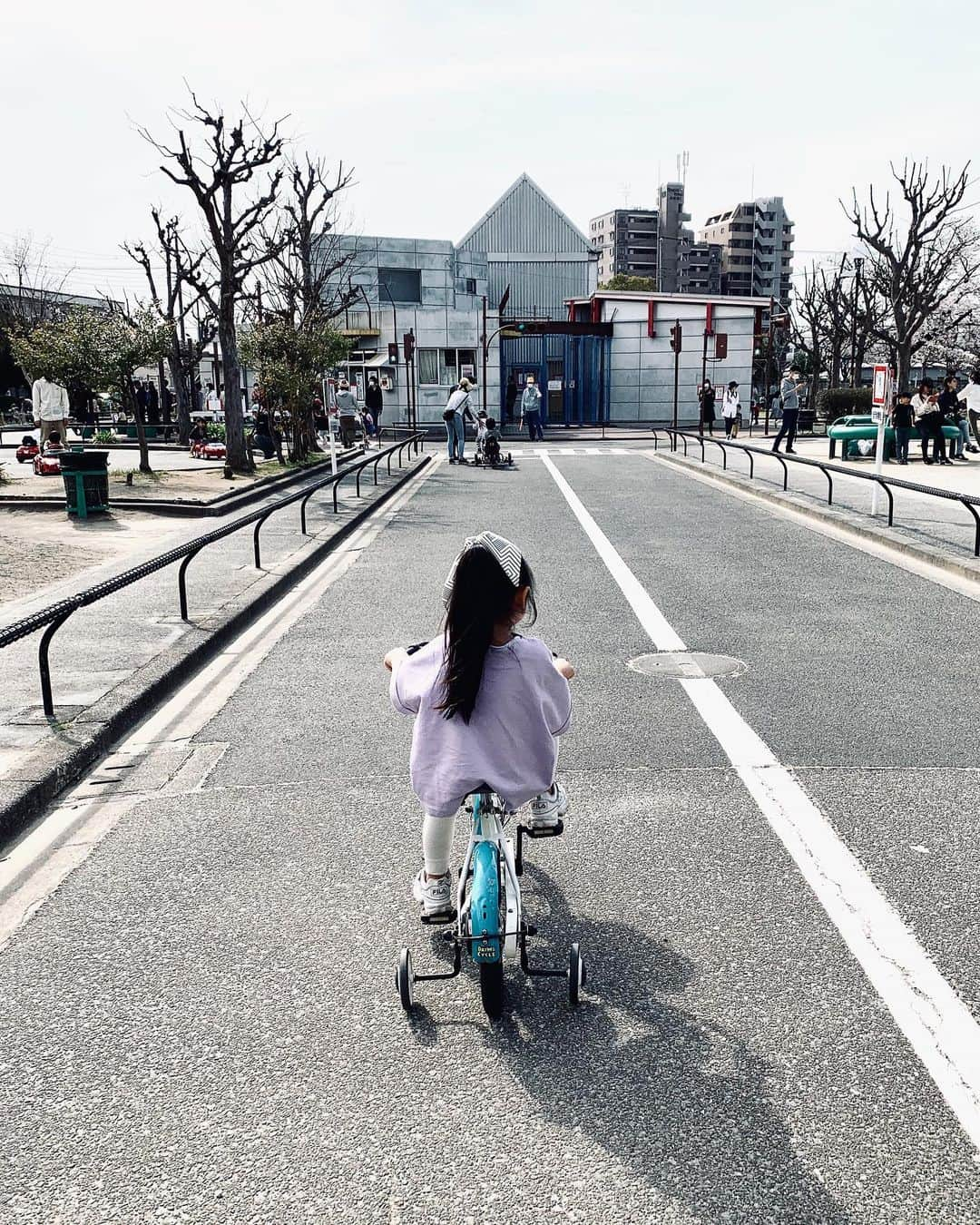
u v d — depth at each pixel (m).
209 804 5.11
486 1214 2.50
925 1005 3.32
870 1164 2.63
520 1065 3.07
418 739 3.33
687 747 5.76
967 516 13.99
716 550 12.59
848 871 4.25
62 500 16.67
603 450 33.06
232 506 16.36
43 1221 2.51
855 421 24.02
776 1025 3.23
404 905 4.08
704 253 131.50
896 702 6.48
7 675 6.89
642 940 3.76
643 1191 2.56
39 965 3.70
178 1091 2.99
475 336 47.12
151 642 7.78
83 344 21.19
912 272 37.75
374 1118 2.85
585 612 9.26
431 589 10.52
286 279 31.58
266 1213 2.52
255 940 3.84
